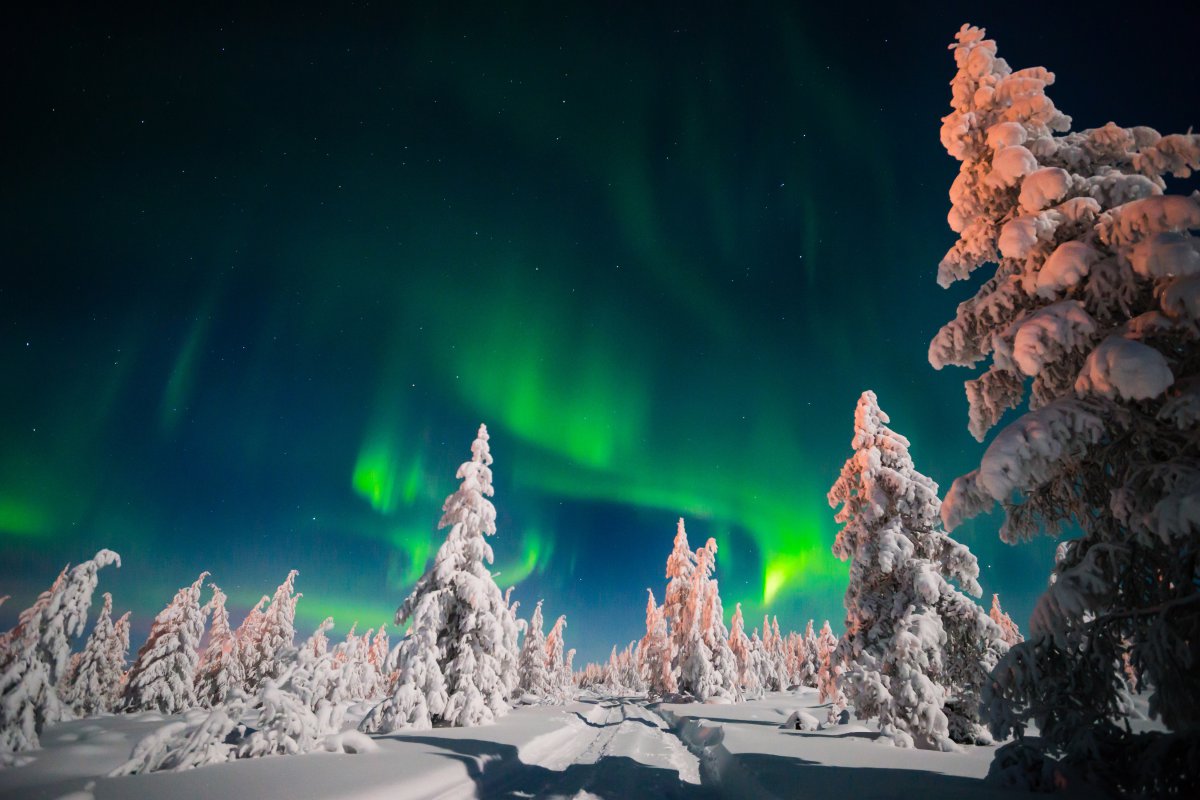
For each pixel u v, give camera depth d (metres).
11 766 9.95
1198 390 5.11
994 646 14.09
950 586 14.77
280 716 10.66
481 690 18.30
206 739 9.28
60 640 11.62
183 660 28.97
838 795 7.07
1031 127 7.78
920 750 12.20
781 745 12.90
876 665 14.61
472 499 20.70
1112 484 6.57
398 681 17.27
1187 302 5.22
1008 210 7.86
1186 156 6.83
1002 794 6.18
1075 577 5.96
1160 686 5.44
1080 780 5.71
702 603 40.34
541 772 11.93
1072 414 5.79
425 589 19.28
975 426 7.87
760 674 59.75
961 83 8.44
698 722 20.77
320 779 7.89
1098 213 6.73
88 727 16.30
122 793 6.80
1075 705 6.18
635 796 9.27
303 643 13.25
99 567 12.27
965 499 6.57
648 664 47.31
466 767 9.98
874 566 15.66
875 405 17.44
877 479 16.55
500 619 20.03
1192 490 4.79
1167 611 5.53
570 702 50.62
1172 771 5.04
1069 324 6.06
